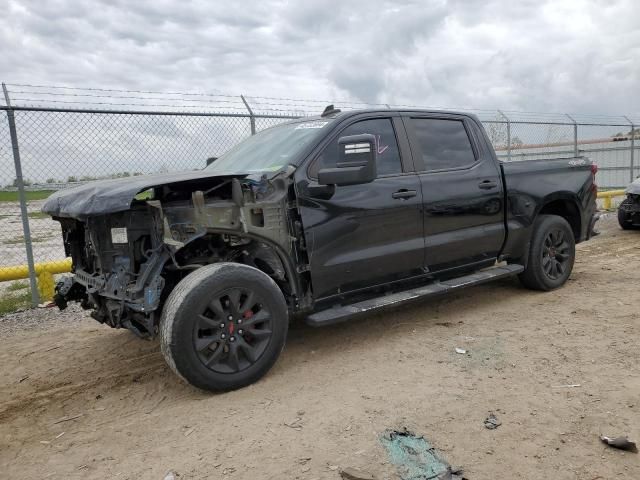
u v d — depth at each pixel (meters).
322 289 4.20
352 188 4.31
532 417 3.10
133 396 3.84
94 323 5.86
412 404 3.32
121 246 3.91
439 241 4.86
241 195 3.82
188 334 3.47
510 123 12.06
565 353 4.07
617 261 7.70
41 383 4.21
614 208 14.95
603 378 3.58
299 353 4.40
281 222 4.01
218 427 3.19
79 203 3.67
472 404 3.29
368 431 3.02
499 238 5.40
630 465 2.61
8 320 6.12
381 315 5.38
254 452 2.88
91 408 3.68
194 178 3.69
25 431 3.39
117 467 2.85
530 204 5.61
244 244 4.16
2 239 13.62
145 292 3.58
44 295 6.88
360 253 4.36
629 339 4.29
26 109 6.24
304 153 4.17
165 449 3.00
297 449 2.88
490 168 5.35
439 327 4.89
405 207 4.59
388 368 3.96
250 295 3.72
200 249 4.11
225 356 3.68
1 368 4.59
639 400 3.24
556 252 6.00
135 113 6.95
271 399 3.52
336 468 2.68
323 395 3.54
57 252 11.30
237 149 5.29
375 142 4.18
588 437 2.87
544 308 5.33
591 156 18.61
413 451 2.79
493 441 2.86
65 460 2.98
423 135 4.96
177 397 3.74
